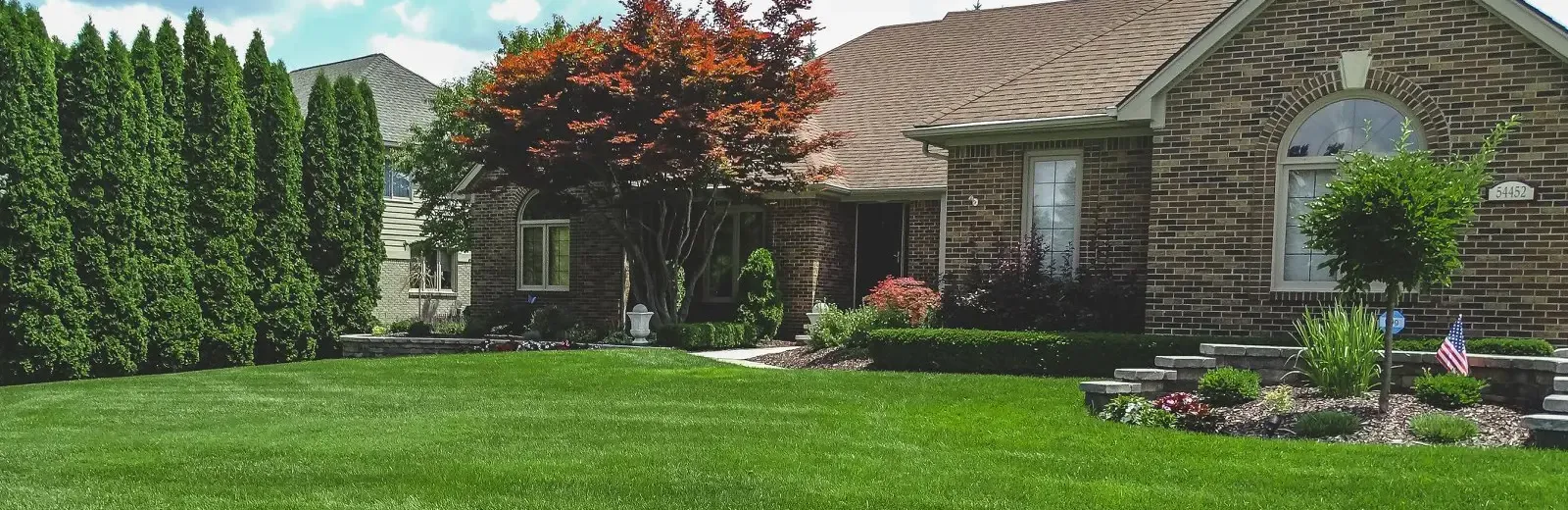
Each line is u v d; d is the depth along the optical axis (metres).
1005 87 15.70
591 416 9.02
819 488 6.08
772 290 19.41
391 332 22.36
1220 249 12.64
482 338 19.17
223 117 19.45
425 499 5.96
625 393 10.59
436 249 31.17
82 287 17.48
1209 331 12.69
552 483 6.32
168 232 18.73
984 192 15.13
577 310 21.64
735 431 8.16
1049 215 14.81
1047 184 14.83
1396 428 7.93
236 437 8.27
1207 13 16.39
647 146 16.47
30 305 16.84
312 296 21.16
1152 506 5.56
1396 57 11.75
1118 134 14.18
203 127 19.28
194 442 8.02
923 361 13.16
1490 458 6.54
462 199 25.45
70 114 17.42
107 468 7.02
